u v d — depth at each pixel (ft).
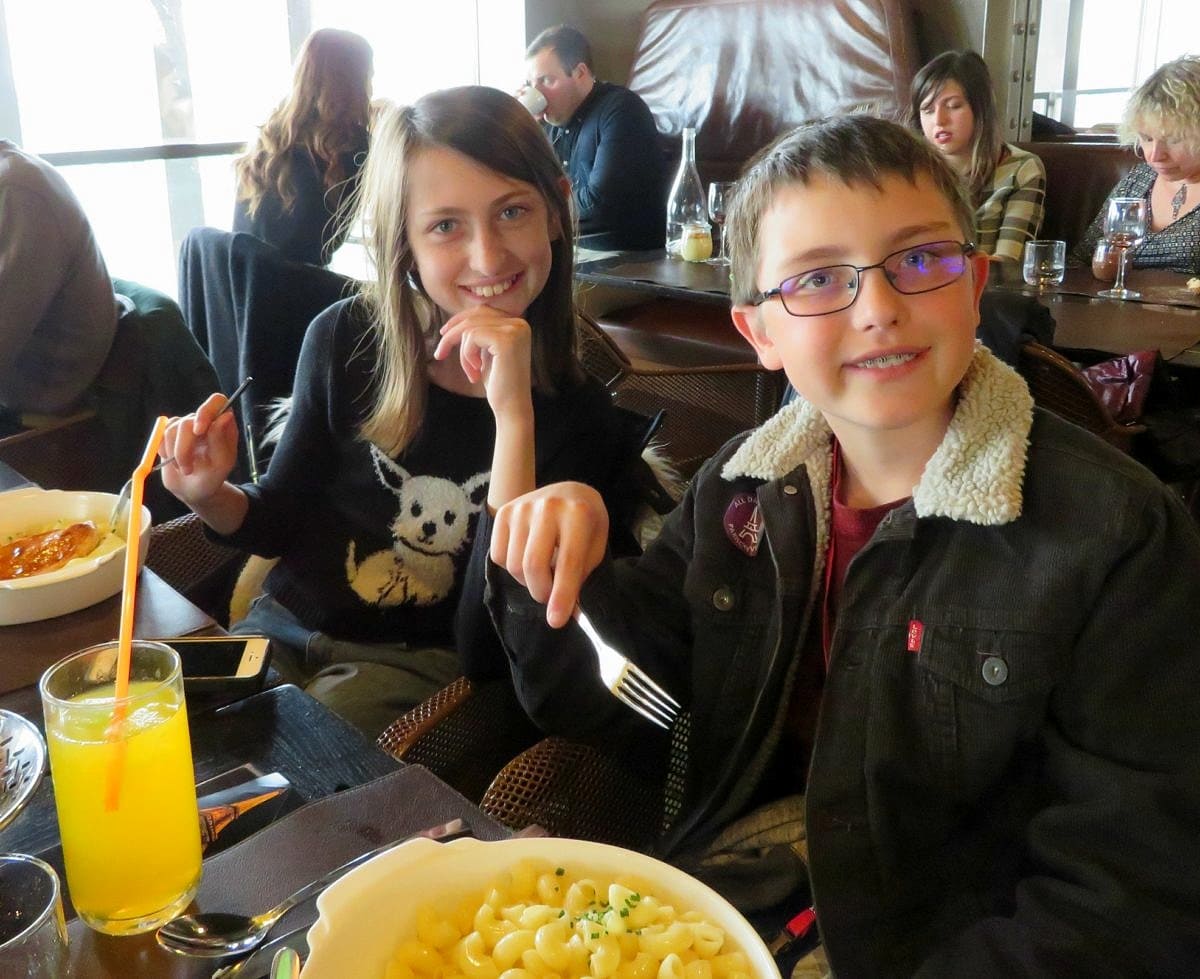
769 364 3.41
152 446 2.58
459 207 4.39
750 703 3.54
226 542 4.70
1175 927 2.53
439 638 5.00
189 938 2.15
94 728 2.14
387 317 4.73
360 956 2.01
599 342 6.74
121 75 12.25
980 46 12.60
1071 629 2.87
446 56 15.30
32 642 3.50
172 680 2.29
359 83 9.05
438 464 4.92
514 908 2.07
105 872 2.16
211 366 8.69
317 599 5.04
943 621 3.03
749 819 3.47
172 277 12.03
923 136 3.22
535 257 4.59
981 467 2.99
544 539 3.05
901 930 3.01
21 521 4.16
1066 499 2.93
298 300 8.34
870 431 3.31
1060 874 2.70
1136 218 8.67
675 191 11.19
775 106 13.25
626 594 3.63
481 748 3.89
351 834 2.45
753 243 3.20
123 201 11.44
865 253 2.92
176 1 12.47
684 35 14.15
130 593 2.37
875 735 3.07
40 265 7.55
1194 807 2.62
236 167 9.52
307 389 5.05
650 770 3.75
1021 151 11.02
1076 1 15.55
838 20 12.59
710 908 2.09
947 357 2.95
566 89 12.98
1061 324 7.40
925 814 3.06
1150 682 2.78
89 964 2.13
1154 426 6.56
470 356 4.06
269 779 2.71
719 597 3.59
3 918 1.95
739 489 3.69
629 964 1.95
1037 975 2.47
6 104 11.48
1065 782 2.87
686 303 11.94
